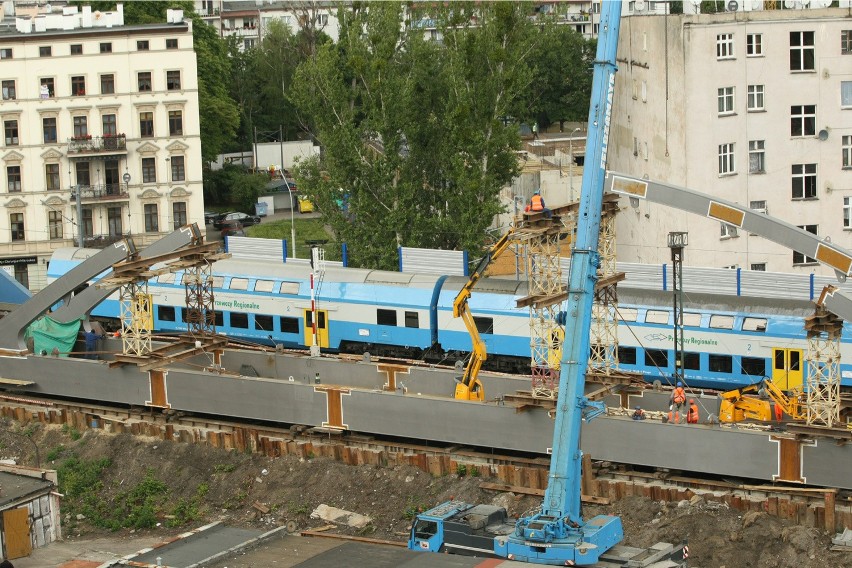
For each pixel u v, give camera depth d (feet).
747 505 147.54
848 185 230.07
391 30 257.96
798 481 147.33
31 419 192.85
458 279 208.13
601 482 155.12
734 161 229.04
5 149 293.43
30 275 298.56
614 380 171.01
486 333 202.49
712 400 166.81
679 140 229.45
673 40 228.43
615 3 133.90
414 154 258.16
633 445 155.43
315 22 466.29
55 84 294.25
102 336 210.38
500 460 162.81
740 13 224.74
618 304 193.16
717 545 140.67
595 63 134.31
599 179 133.49
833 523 142.10
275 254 240.53
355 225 256.52
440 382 181.68
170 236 192.65
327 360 190.80
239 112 399.65
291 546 133.80
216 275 224.74
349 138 250.57
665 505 150.10
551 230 166.91
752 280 205.36
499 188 252.62
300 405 175.32
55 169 296.51
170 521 164.45
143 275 185.06
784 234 143.95
